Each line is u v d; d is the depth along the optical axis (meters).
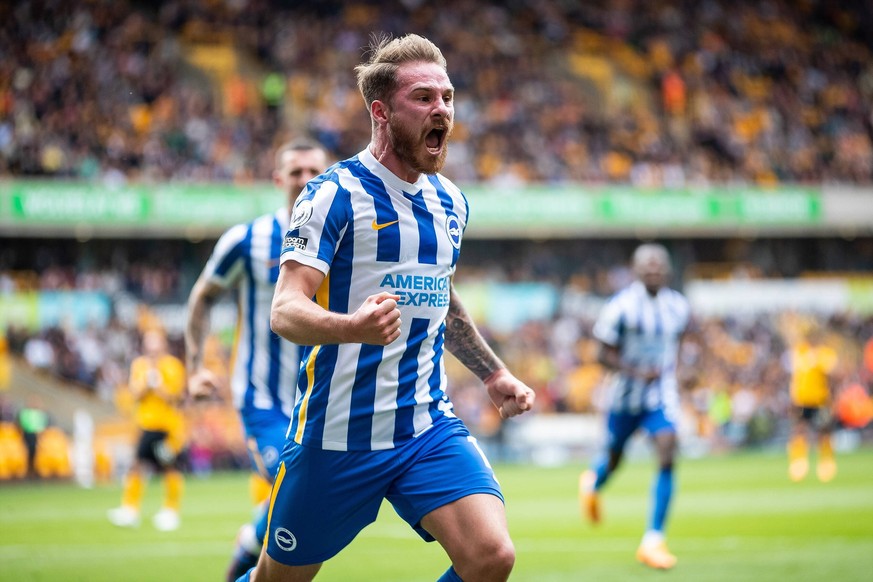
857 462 70.50
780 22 134.88
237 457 77.69
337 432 13.10
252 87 108.94
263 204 91.25
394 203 13.12
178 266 96.88
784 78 127.94
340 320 11.38
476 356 14.73
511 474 70.19
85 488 62.44
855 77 130.88
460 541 12.64
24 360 82.12
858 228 109.38
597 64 125.38
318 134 105.00
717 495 48.53
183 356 89.50
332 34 117.19
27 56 99.38
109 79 100.81
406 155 12.92
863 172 117.50
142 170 92.50
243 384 20.39
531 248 108.12
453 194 13.94
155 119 98.38
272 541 13.67
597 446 88.31
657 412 30.30
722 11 133.50
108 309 88.88
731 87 124.94
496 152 106.88
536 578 25.16
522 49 122.81
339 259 12.97
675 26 131.00
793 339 106.19
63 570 27.38
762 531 34.19
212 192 90.00
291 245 12.55
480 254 107.50
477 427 86.44
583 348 98.88
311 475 13.22
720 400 92.19
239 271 20.83
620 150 111.00
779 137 119.44
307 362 13.27
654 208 102.12
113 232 89.50
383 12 122.81
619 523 38.47
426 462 13.16
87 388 82.19
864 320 109.56
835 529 34.22
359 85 13.47
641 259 31.59
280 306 12.12
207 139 98.50
